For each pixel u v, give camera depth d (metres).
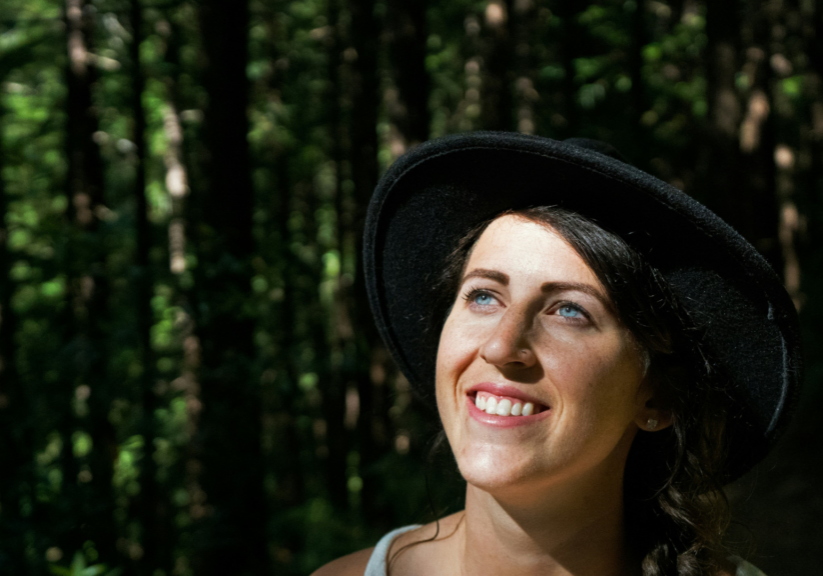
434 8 10.44
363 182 8.22
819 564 4.71
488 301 1.17
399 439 7.64
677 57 9.70
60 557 3.18
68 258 4.33
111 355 4.41
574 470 1.10
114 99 8.41
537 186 1.19
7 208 6.06
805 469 6.00
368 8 8.45
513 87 9.91
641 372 1.14
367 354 7.45
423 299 1.42
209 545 4.20
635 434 1.25
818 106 10.58
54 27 8.15
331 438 9.11
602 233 1.13
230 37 5.18
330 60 10.95
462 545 1.28
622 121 9.61
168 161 8.94
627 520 1.33
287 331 8.77
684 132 9.50
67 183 6.39
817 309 8.16
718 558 1.32
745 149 9.47
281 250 6.54
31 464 3.39
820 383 6.73
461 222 1.31
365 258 1.43
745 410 1.27
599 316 1.11
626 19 9.73
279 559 5.88
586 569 1.18
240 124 5.21
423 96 6.77
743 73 9.70
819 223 11.19
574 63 10.08
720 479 1.32
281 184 11.35
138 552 4.16
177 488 4.55
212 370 4.49
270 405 6.50
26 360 4.48
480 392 1.13
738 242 1.08
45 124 7.91
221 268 4.43
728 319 1.19
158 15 7.81
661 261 1.18
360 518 7.18
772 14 9.63
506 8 7.79
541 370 1.08
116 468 3.80
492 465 1.08
